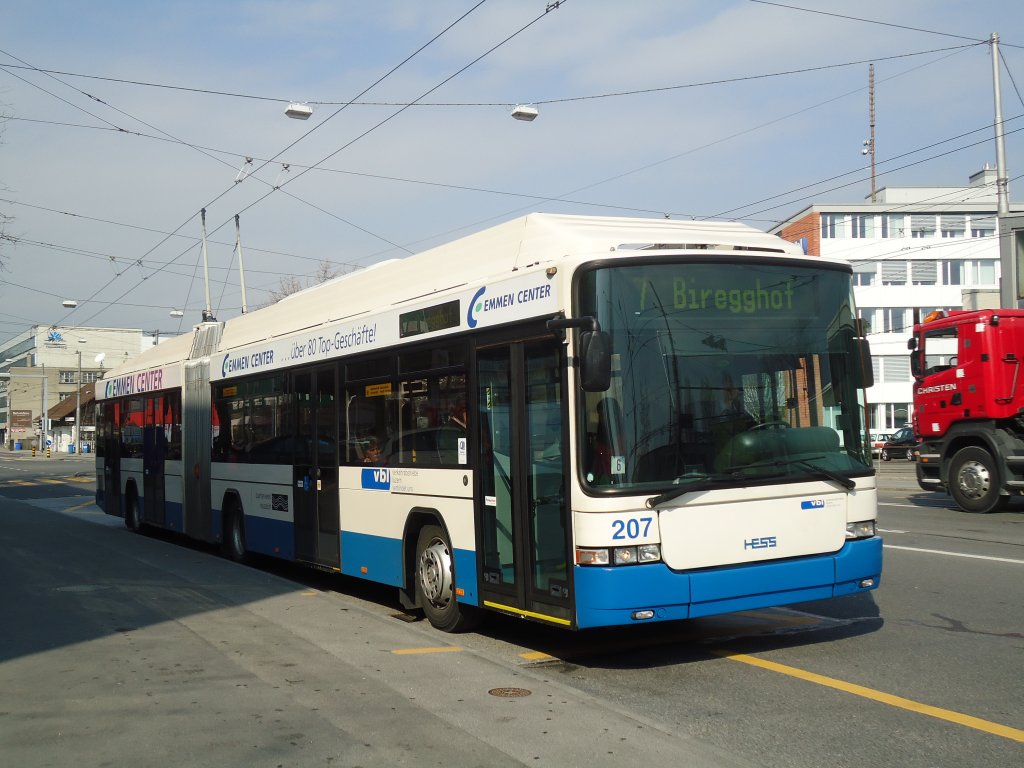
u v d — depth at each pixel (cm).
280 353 1170
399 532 898
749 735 544
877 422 5697
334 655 732
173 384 1566
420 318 868
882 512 1717
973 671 669
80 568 1245
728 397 688
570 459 664
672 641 788
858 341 751
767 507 688
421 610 969
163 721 566
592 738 532
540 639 809
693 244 714
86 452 8850
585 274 670
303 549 1102
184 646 764
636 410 658
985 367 1656
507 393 743
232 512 1334
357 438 980
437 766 491
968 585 975
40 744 526
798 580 692
